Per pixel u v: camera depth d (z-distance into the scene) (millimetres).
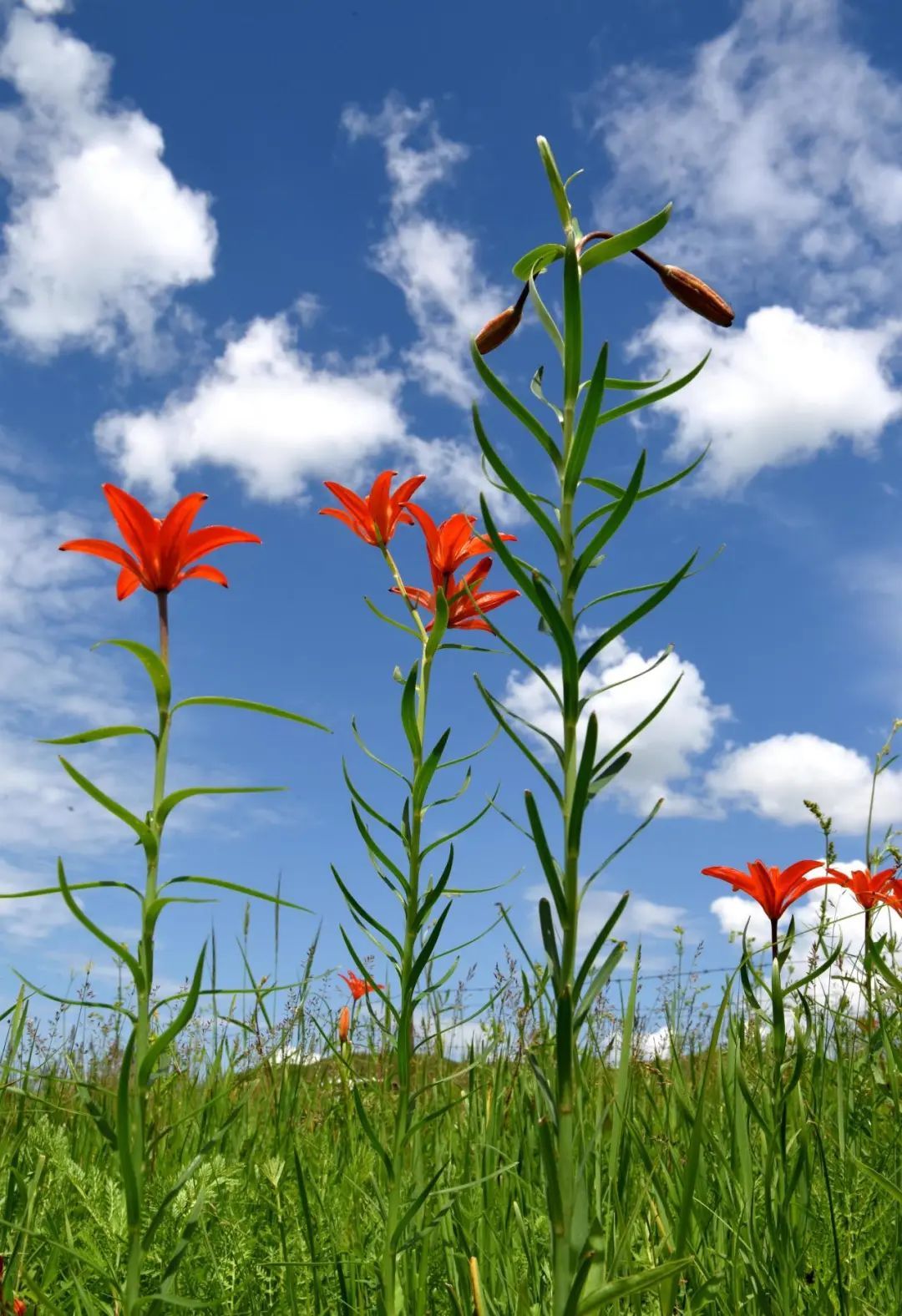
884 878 717
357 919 567
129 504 477
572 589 413
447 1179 683
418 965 558
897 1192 523
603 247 448
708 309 498
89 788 412
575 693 392
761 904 662
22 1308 493
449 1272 615
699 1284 575
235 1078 942
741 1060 678
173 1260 440
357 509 688
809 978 573
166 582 491
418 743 598
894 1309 542
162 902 421
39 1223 615
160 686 444
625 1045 607
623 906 370
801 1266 568
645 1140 736
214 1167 572
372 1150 747
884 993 709
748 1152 604
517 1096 775
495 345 513
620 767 390
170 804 437
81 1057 1027
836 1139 669
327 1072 1038
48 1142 599
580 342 427
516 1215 641
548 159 448
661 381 443
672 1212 631
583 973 373
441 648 641
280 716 448
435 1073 968
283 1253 583
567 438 426
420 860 581
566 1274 353
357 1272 616
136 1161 427
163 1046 420
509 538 663
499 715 394
